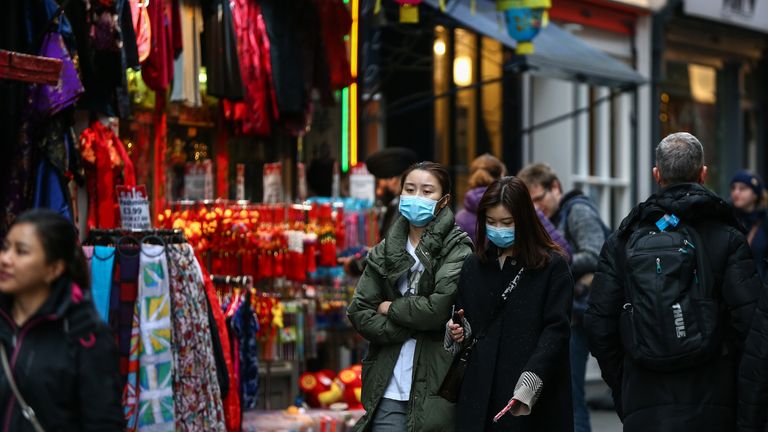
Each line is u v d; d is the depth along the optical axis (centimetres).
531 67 3017
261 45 2461
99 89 2070
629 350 1612
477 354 1686
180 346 1908
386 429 1780
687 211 1611
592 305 1673
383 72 3666
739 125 5291
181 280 1919
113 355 1245
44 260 1216
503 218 1678
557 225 2489
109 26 2011
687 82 4984
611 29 4494
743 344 1598
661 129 4759
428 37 3731
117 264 1872
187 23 2297
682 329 1574
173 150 2497
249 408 2225
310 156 2978
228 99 2336
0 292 1230
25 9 1920
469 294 1709
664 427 1594
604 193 4506
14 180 1912
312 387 2572
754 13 5253
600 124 4494
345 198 2792
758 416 1535
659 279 1589
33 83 1681
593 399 3578
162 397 1866
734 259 1597
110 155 2111
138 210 2033
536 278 1686
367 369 1816
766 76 5447
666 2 4619
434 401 1744
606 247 1678
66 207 1919
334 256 2639
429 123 3741
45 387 1202
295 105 2495
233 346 2158
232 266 2427
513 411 1628
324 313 2722
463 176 3844
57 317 1208
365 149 3600
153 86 2203
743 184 2864
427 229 1802
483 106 3931
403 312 1756
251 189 2673
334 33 2594
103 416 1218
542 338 1658
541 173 2459
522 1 2956
